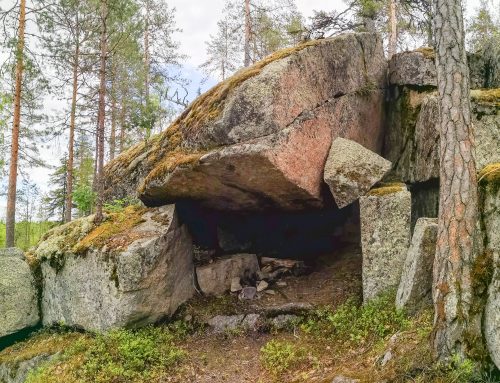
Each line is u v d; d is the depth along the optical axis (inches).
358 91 434.3
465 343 210.2
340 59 415.2
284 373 283.4
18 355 363.9
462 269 221.3
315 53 388.5
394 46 644.1
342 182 356.8
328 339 306.7
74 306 384.8
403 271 306.8
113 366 307.1
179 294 385.1
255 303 381.1
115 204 517.7
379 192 337.1
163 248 368.5
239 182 358.6
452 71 240.5
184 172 360.8
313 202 380.8
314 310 345.4
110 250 364.2
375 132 458.0
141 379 298.0
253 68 372.8
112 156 689.0
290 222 461.1
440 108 243.3
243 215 437.4
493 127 379.6
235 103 347.6
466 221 225.0
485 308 213.5
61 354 341.4
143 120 472.1
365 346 276.2
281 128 341.1
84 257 383.9
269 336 340.8
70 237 424.5
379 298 314.0
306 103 370.0
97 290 366.0
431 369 209.3
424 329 242.5
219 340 347.3
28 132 661.9
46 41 587.5
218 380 295.6
